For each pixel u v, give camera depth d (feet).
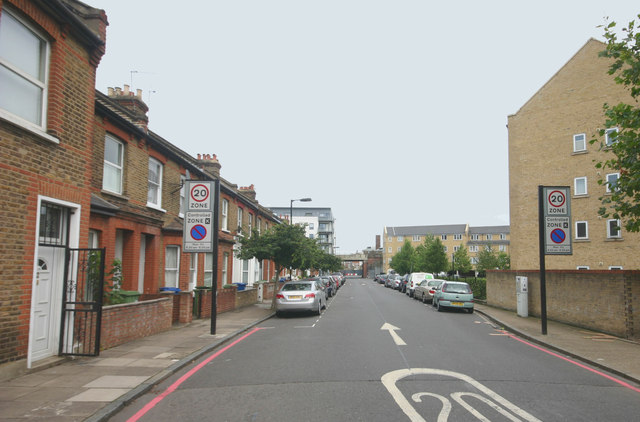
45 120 24.82
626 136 29.86
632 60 30.48
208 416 17.34
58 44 25.55
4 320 21.22
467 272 208.03
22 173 22.48
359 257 385.70
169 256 51.80
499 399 19.45
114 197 39.50
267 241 64.13
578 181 83.82
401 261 228.02
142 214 43.86
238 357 29.45
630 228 31.83
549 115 88.89
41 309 25.12
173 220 53.36
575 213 83.51
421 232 331.77
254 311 62.13
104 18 32.12
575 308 46.80
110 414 17.29
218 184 40.40
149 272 47.57
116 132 40.14
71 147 26.84
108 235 37.86
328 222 332.80
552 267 85.35
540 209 41.32
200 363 27.45
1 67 21.76
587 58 85.30
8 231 21.45
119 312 32.27
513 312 63.21
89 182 28.86
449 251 317.42
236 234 77.46
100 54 29.73
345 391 20.66
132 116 44.91
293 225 66.33
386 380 22.75
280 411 17.79
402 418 16.83
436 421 16.53
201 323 47.03
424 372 24.64
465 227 319.88
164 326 40.63
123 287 42.47
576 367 26.94
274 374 24.31
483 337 39.63
